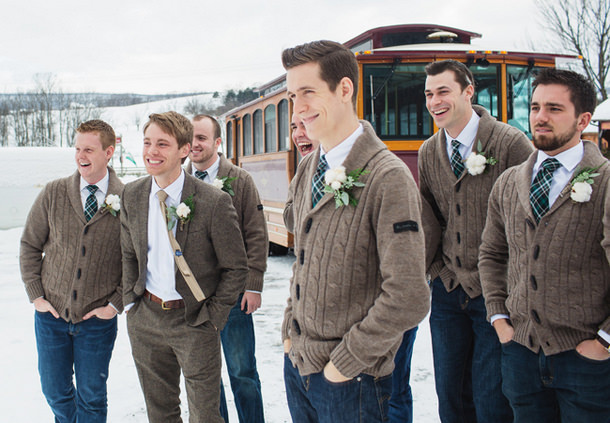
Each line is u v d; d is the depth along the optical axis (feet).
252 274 11.19
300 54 6.48
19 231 45.75
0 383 14.55
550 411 8.04
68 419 10.68
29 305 22.57
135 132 301.63
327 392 6.45
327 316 6.50
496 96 22.36
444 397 10.41
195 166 12.26
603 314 7.35
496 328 8.48
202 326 9.02
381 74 21.98
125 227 9.46
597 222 7.26
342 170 6.35
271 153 32.14
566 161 7.67
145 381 9.42
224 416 10.89
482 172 9.59
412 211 6.15
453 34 24.91
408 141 22.07
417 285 6.02
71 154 50.26
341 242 6.41
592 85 7.62
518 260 8.09
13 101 211.61
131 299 9.31
